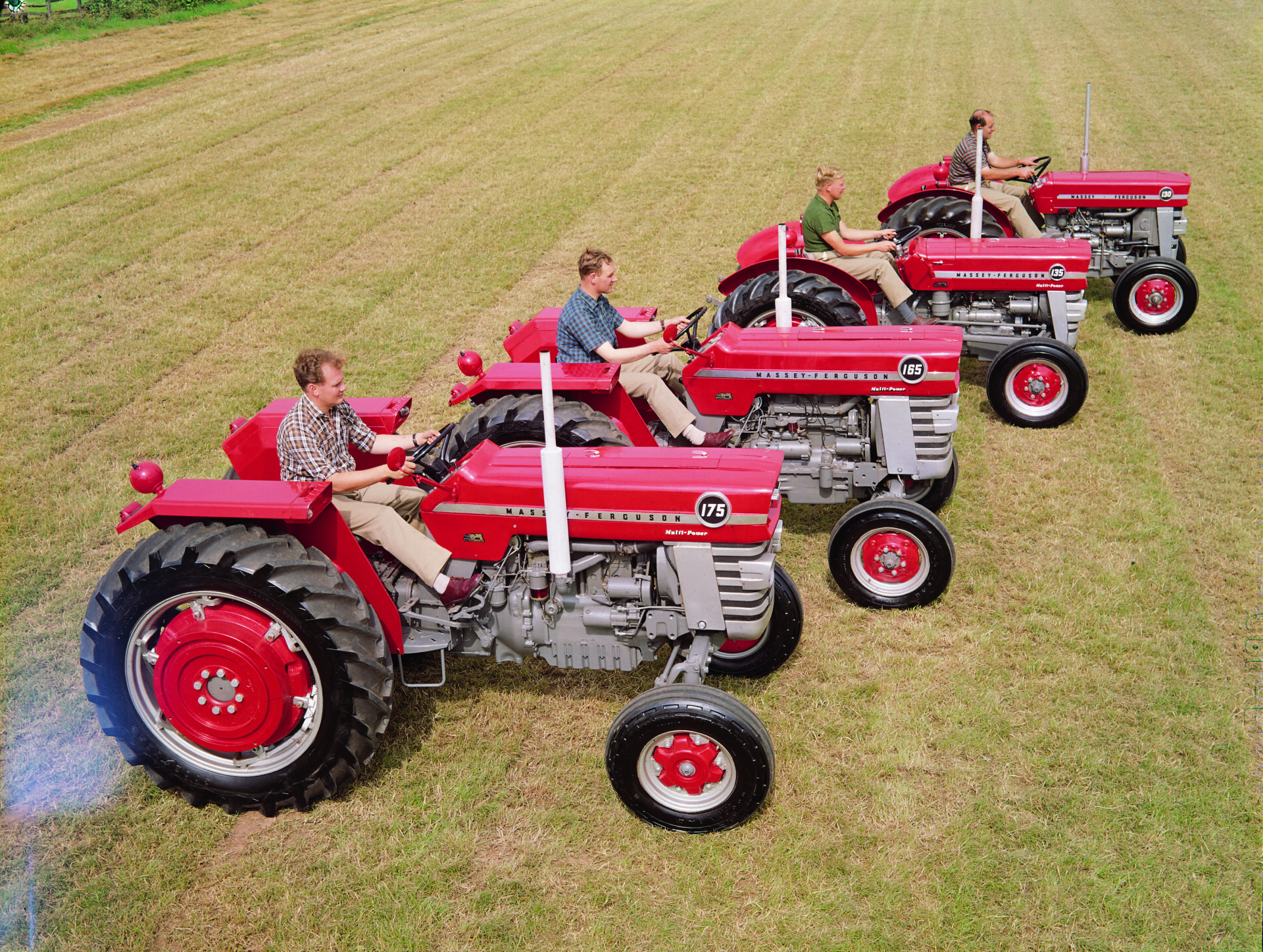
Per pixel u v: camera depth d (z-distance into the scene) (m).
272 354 8.23
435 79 18.75
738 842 3.54
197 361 8.16
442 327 8.68
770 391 5.26
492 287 9.58
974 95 16.42
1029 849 3.44
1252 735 3.92
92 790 3.87
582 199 12.16
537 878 3.42
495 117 16.12
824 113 15.73
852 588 4.87
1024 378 6.61
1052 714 4.08
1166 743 3.89
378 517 3.95
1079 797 3.64
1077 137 13.91
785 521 5.73
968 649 4.52
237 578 3.49
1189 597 4.80
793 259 6.51
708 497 3.67
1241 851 3.40
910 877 3.35
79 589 5.18
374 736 3.67
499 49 21.12
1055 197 8.51
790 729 4.06
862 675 4.39
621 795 3.60
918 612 4.81
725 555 3.75
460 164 13.78
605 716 4.21
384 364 7.93
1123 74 17.30
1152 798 3.62
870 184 12.23
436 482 3.97
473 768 3.92
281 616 3.51
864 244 6.82
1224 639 4.52
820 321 6.20
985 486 5.94
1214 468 6.08
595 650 4.00
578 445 4.59
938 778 3.78
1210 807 3.58
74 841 3.62
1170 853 3.40
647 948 3.14
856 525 4.76
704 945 3.14
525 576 3.99
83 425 7.11
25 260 10.62
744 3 25.34
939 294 7.02
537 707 4.28
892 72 18.12
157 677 3.68
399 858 3.52
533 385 4.97
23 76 20.00
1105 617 4.67
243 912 3.33
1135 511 5.58
